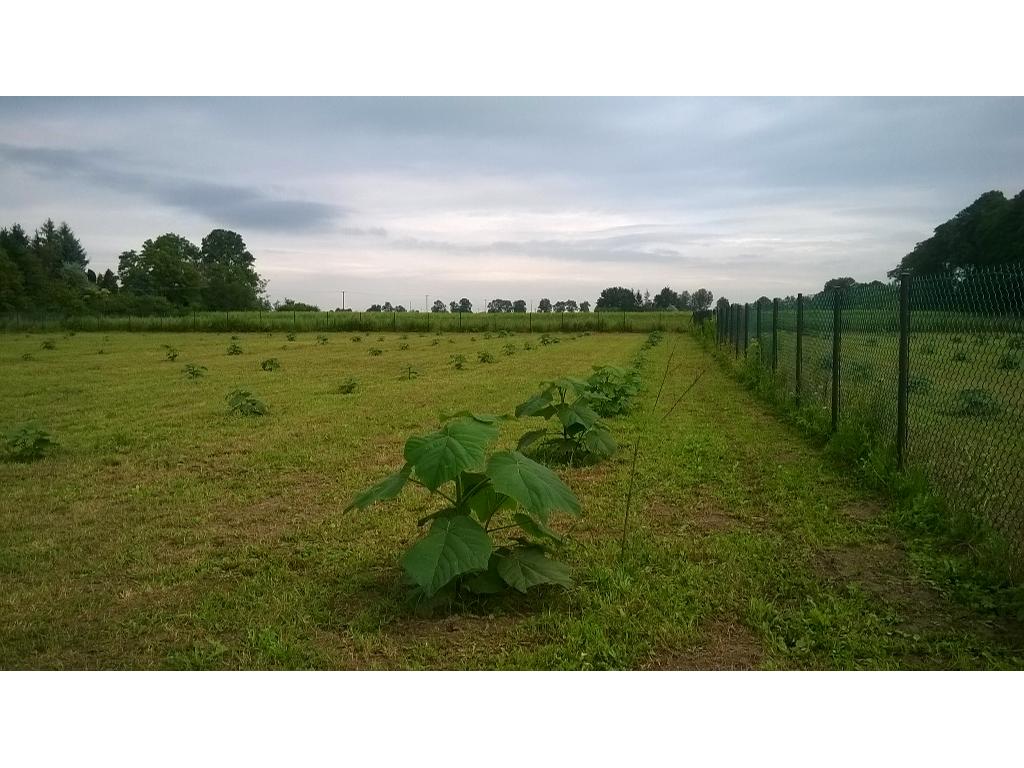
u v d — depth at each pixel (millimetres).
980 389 6617
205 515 6406
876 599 4359
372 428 10734
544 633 3963
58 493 7176
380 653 3791
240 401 12383
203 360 24781
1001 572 4512
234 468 8203
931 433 6668
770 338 15953
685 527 5754
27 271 75500
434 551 3844
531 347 32156
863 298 8500
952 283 6215
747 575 4723
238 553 5391
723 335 28172
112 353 28219
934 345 6668
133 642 3980
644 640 3861
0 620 4254
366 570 4988
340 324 54594
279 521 6207
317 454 8914
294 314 60875
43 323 53125
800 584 4586
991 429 6566
